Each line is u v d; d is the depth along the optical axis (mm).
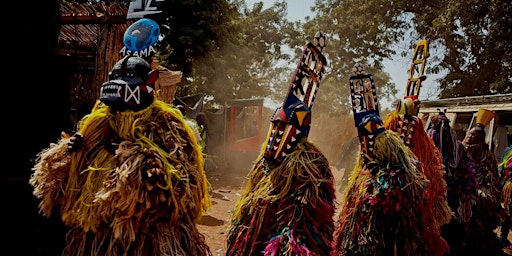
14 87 3412
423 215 3789
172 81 8492
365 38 22938
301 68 2943
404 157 3828
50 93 3689
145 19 2744
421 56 4754
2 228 3092
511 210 6457
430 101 11805
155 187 2266
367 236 3729
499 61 17438
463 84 18594
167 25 16125
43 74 3611
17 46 3402
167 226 2438
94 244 2383
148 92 2514
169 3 15648
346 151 11266
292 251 2492
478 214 5668
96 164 2432
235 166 15125
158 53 16125
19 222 3162
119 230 2262
